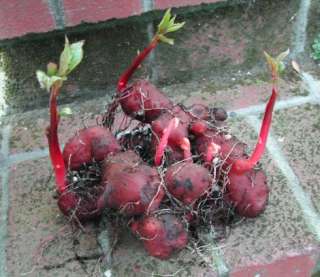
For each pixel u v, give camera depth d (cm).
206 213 40
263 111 56
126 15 54
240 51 60
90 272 40
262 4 57
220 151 39
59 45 54
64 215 43
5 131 55
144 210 35
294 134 52
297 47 61
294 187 46
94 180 40
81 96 58
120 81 41
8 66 55
